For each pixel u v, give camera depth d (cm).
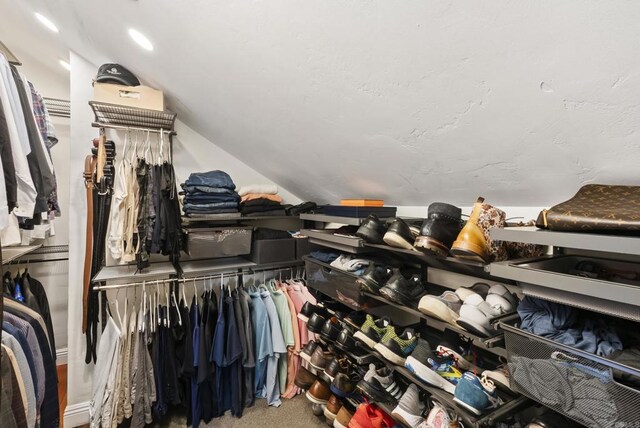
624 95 64
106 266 195
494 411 95
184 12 107
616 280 89
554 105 75
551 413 86
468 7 64
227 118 178
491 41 68
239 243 204
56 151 245
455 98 87
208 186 197
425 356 118
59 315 250
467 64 76
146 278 185
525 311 89
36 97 152
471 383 99
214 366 183
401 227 123
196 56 131
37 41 211
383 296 134
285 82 118
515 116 83
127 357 165
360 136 128
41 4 156
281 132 161
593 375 68
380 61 88
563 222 77
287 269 244
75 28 161
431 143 110
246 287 222
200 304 207
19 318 120
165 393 172
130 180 180
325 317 183
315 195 235
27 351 112
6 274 184
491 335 96
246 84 133
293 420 180
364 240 145
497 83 77
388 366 137
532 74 71
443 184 134
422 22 71
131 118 187
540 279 77
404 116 104
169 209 183
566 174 95
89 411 170
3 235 109
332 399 166
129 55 162
